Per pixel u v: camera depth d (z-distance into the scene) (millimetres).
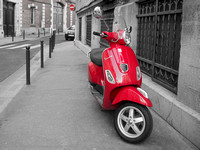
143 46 5480
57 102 5012
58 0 42781
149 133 3111
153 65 4836
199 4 3121
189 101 3430
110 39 3555
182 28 3535
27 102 4992
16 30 29781
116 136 3521
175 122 3686
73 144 3254
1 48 15578
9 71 8492
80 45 16109
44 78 7230
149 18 5043
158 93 4242
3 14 26344
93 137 3475
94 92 4367
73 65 9531
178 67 3951
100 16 3719
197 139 3146
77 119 4133
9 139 3367
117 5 7266
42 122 3979
